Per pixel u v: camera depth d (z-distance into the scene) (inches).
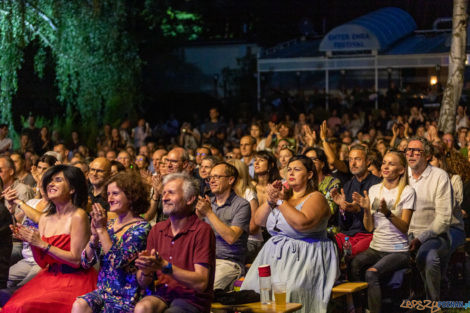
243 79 1273.4
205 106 1250.0
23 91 934.4
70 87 848.3
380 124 887.7
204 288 211.0
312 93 1211.9
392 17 1189.1
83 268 245.6
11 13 689.6
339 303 278.1
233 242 266.2
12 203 271.7
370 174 324.2
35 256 248.1
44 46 784.3
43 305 237.6
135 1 1101.1
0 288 273.7
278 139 478.9
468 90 1065.5
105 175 329.4
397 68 1136.2
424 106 1011.9
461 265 381.4
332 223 329.7
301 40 1296.8
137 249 222.4
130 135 852.6
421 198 304.3
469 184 358.3
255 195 309.6
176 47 1307.8
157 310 212.8
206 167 341.4
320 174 330.0
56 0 747.4
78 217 244.2
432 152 306.5
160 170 379.9
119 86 896.3
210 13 1536.7
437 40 1163.9
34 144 701.3
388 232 291.9
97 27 810.2
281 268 260.5
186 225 217.6
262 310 236.7
